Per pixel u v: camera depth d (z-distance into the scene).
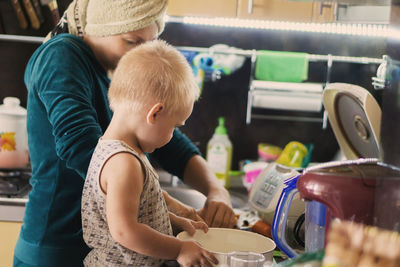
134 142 1.12
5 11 2.32
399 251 0.56
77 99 1.21
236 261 0.95
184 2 2.12
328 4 1.81
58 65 1.25
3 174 2.16
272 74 2.46
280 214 1.19
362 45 2.44
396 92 0.83
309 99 2.45
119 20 1.33
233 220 1.44
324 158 2.53
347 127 1.43
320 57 2.45
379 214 0.82
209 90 2.49
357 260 0.56
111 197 1.01
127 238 1.00
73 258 1.33
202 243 1.22
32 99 1.31
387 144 0.86
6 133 2.13
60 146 1.16
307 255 0.69
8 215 1.90
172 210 1.37
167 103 1.08
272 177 1.60
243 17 2.11
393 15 0.85
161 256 1.03
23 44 2.46
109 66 1.43
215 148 2.39
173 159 1.66
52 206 1.32
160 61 1.09
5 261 1.92
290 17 2.07
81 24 1.42
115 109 1.12
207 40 2.46
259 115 2.51
